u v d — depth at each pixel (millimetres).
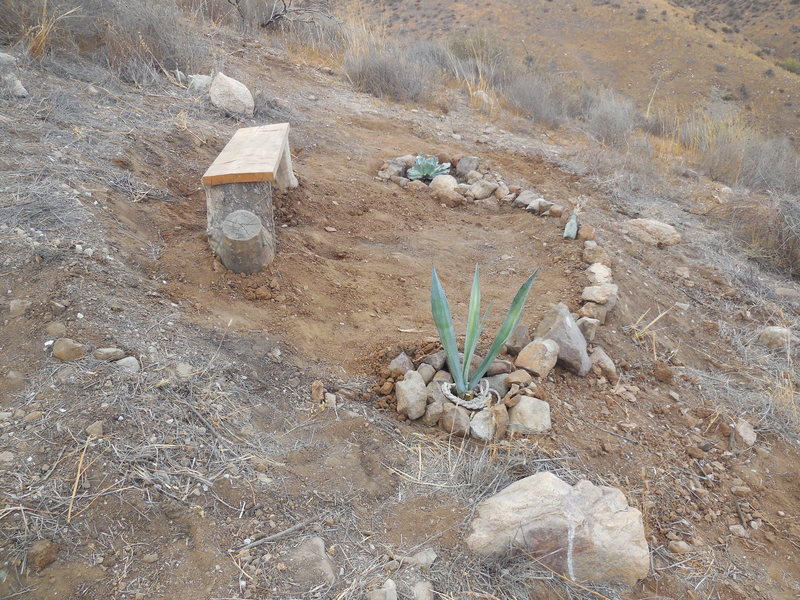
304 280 3795
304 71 8820
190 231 3965
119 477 2070
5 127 4105
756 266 5645
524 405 2893
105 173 4082
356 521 2221
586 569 2189
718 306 4848
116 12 6625
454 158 6910
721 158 8109
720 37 38188
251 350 2967
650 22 38875
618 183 6871
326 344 3320
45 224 3264
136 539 1919
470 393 2961
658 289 4785
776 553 2652
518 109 9680
